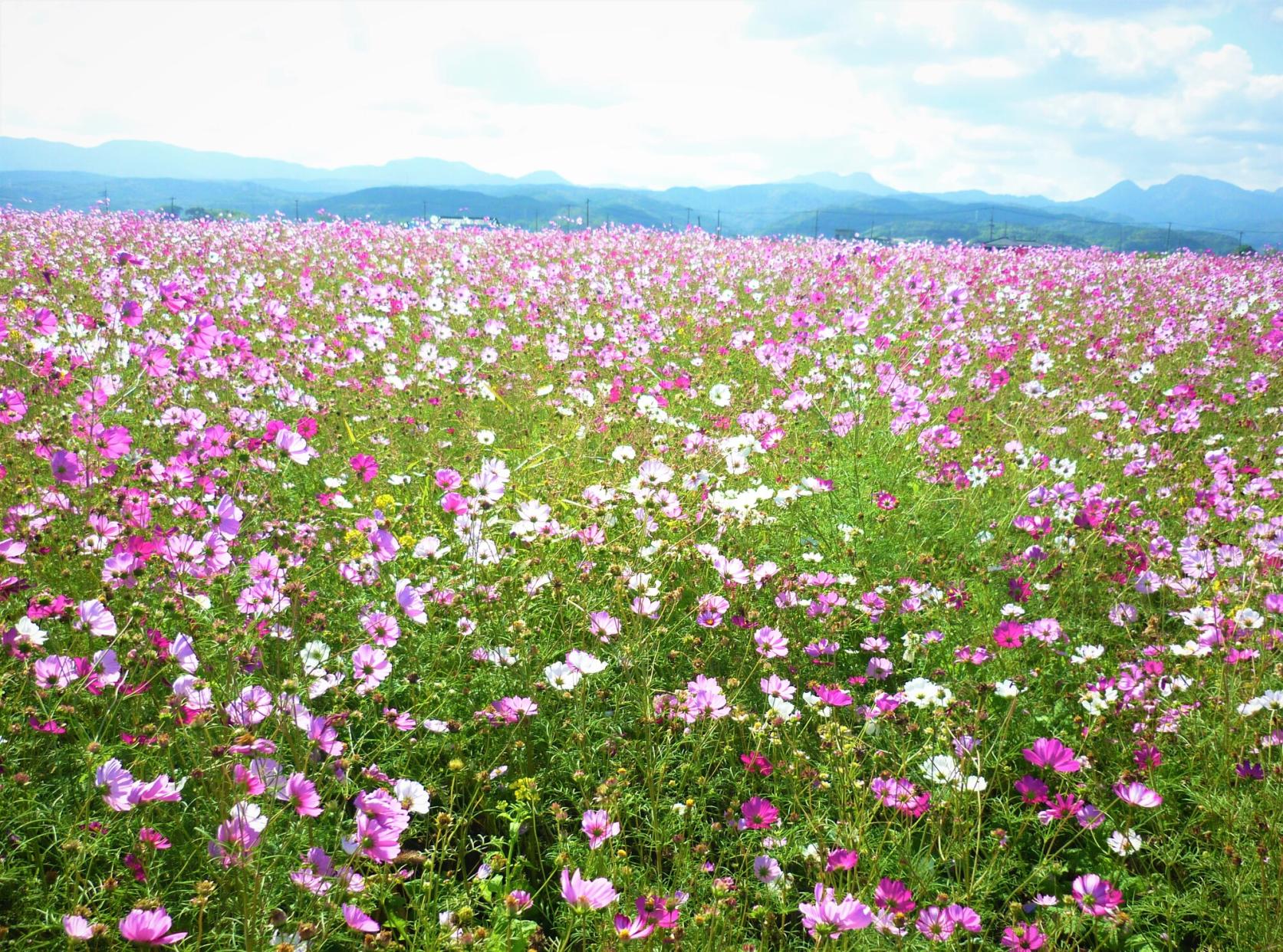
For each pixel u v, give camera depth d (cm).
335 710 180
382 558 212
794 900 167
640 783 187
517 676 199
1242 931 161
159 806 162
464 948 144
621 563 233
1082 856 180
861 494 285
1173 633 240
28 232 914
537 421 366
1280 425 416
